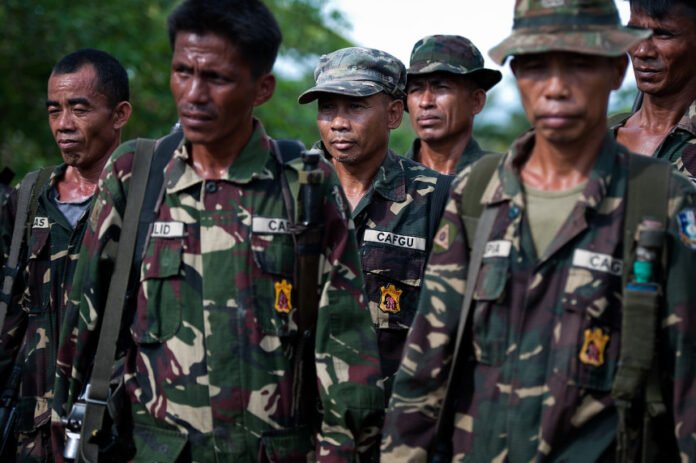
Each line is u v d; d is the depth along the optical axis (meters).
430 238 4.33
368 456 3.20
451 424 2.99
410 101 5.36
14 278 4.48
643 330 2.72
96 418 3.16
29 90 12.37
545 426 2.78
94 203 3.30
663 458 2.87
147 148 3.27
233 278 3.06
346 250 3.18
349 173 4.52
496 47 2.86
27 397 4.38
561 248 2.82
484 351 2.88
